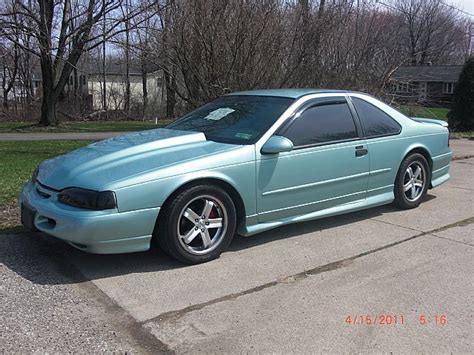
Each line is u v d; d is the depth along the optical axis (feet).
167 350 9.68
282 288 12.55
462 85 65.41
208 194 13.94
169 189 13.23
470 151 39.14
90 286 12.55
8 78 142.20
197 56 33.78
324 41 38.11
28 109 114.32
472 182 26.43
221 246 14.43
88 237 12.49
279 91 17.87
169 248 13.56
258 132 15.40
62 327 10.50
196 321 10.82
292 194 15.71
